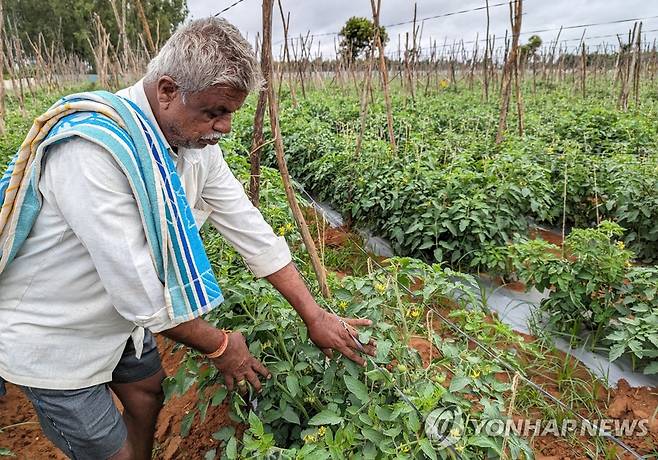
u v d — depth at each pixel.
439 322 3.71
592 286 3.44
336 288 2.55
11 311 1.63
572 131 8.24
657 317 3.11
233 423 2.65
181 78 1.42
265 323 2.15
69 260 1.55
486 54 12.80
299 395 2.12
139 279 1.47
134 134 1.48
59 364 1.67
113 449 1.88
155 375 2.19
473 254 4.52
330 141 7.33
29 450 2.82
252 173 3.10
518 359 3.29
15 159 1.53
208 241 3.36
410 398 1.88
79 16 34.91
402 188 5.04
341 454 1.74
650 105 11.44
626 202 4.94
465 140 7.45
